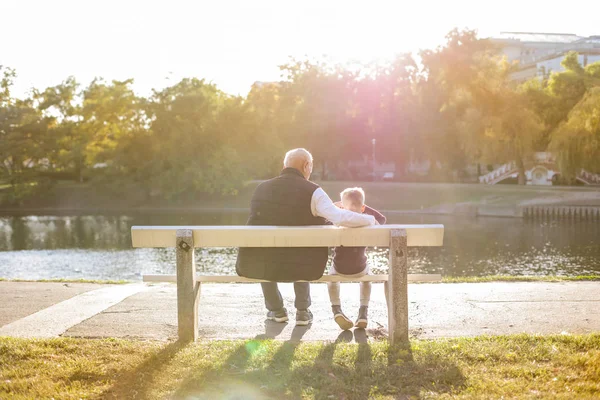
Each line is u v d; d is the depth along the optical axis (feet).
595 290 24.26
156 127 248.93
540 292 23.86
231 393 12.22
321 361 14.03
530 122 192.65
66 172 281.33
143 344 15.80
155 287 26.09
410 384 12.72
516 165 209.56
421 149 239.30
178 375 13.25
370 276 16.52
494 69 205.98
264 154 241.96
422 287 25.43
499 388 12.26
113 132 271.69
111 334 17.57
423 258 112.57
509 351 14.62
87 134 265.34
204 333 17.71
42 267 114.21
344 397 12.09
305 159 16.88
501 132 192.03
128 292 24.50
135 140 250.98
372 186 222.07
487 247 126.21
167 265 114.62
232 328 18.38
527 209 179.63
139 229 15.69
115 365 13.91
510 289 24.70
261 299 22.70
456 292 24.03
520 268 100.78
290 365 13.91
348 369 13.60
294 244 15.24
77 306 21.53
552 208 176.96
